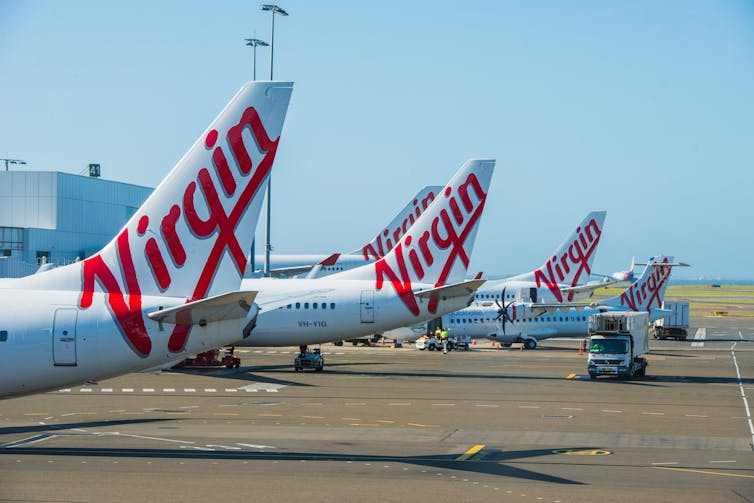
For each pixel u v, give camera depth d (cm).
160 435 4675
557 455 4188
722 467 3909
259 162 3653
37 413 5572
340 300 8225
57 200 13875
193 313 3553
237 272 3669
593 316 8462
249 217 3669
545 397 6662
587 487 3434
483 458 4081
